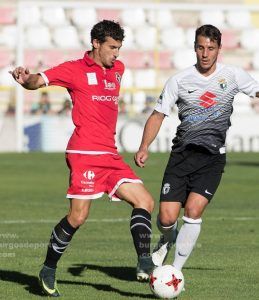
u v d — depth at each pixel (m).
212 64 29.83
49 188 66.81
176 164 30.27
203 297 28.83
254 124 108.94
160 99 30.50
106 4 125.38
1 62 124.44
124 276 32.44
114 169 29.84
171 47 125.31
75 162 29.44
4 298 28.61
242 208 55.34
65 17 128.88
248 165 87.81
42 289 29.03
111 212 53.03
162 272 28.00
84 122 29.52
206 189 29.67
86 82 29.38
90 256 36.97
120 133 106.19
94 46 29.53
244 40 127.06
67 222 29.22
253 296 29.06
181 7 127.00
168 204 30.16
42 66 120.00
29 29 122.75
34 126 106.44
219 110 30.14
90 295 29.00
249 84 30.36
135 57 122.31
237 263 35.34
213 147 29.89
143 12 129.88
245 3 151.00
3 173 79.12
